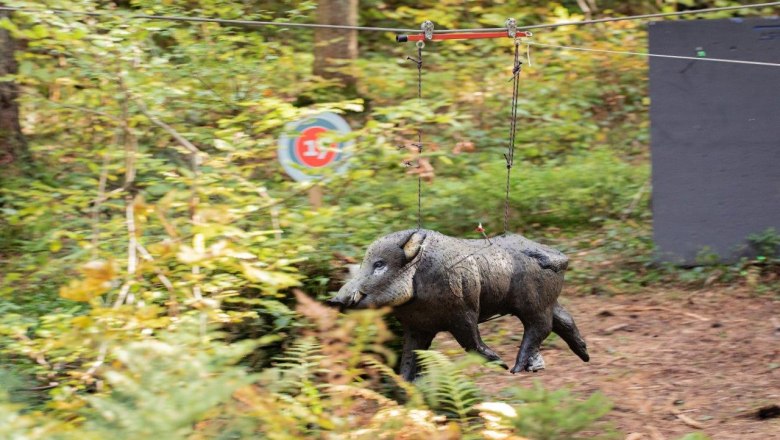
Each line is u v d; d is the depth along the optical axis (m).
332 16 15.51
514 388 7.20
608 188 16.09
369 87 17.48
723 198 13.77
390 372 6.86
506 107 18.72
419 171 8.65
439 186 15.06
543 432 6.53
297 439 6.02
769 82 13.55
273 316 8.70
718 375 9.75
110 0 13.03
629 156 18.31
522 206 15.38
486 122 18.50
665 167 13.94
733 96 13.66
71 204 9.34
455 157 16.47
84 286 6.57
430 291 7.64
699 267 13.68
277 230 8.34
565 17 19.52
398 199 14.12
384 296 7.48
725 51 13.66
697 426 8.19
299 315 8.59
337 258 9.48
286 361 8.50
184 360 5.61
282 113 9.14
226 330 8.45
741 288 12.99
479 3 21.02
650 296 12.90
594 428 7.17
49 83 12.80
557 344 10.98
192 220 7.93
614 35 20.59
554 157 17.95
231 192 9.02
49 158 14.32
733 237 13.77
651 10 22.72
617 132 19.25
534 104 17.98
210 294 8.33
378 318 7.10
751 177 13.68
